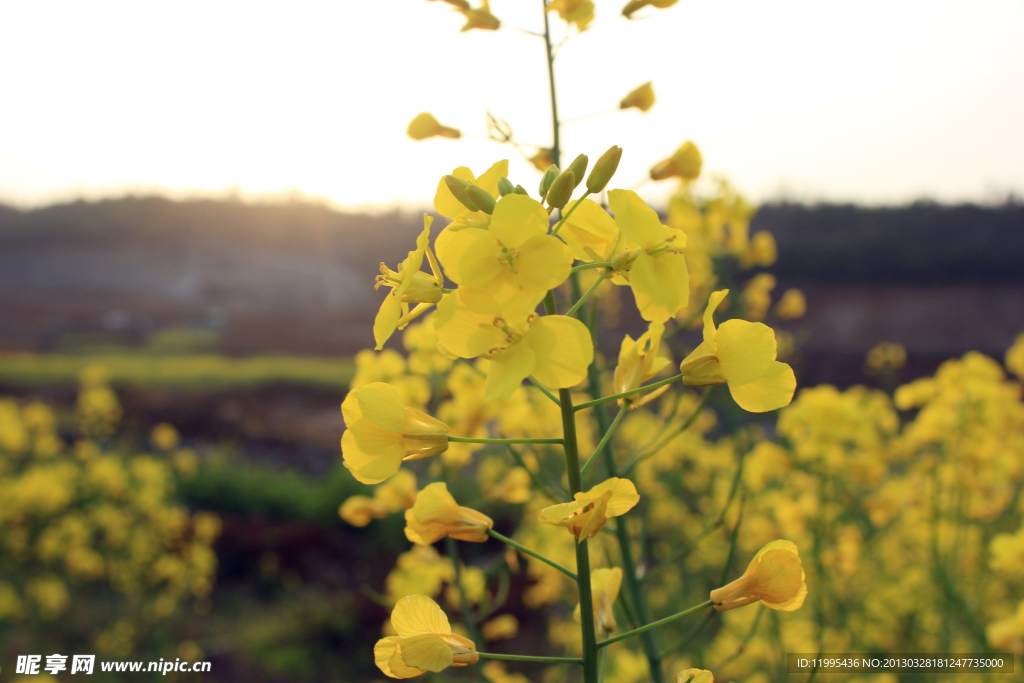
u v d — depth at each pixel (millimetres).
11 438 9805
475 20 2850
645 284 1558
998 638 2994
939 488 4250
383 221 51688
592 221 1706
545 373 1453
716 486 5582
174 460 14000
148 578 8594
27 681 5773
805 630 4336
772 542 1675
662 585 6074
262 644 7840
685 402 4555
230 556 9969
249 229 50969
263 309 40344
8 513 7723
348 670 7496
